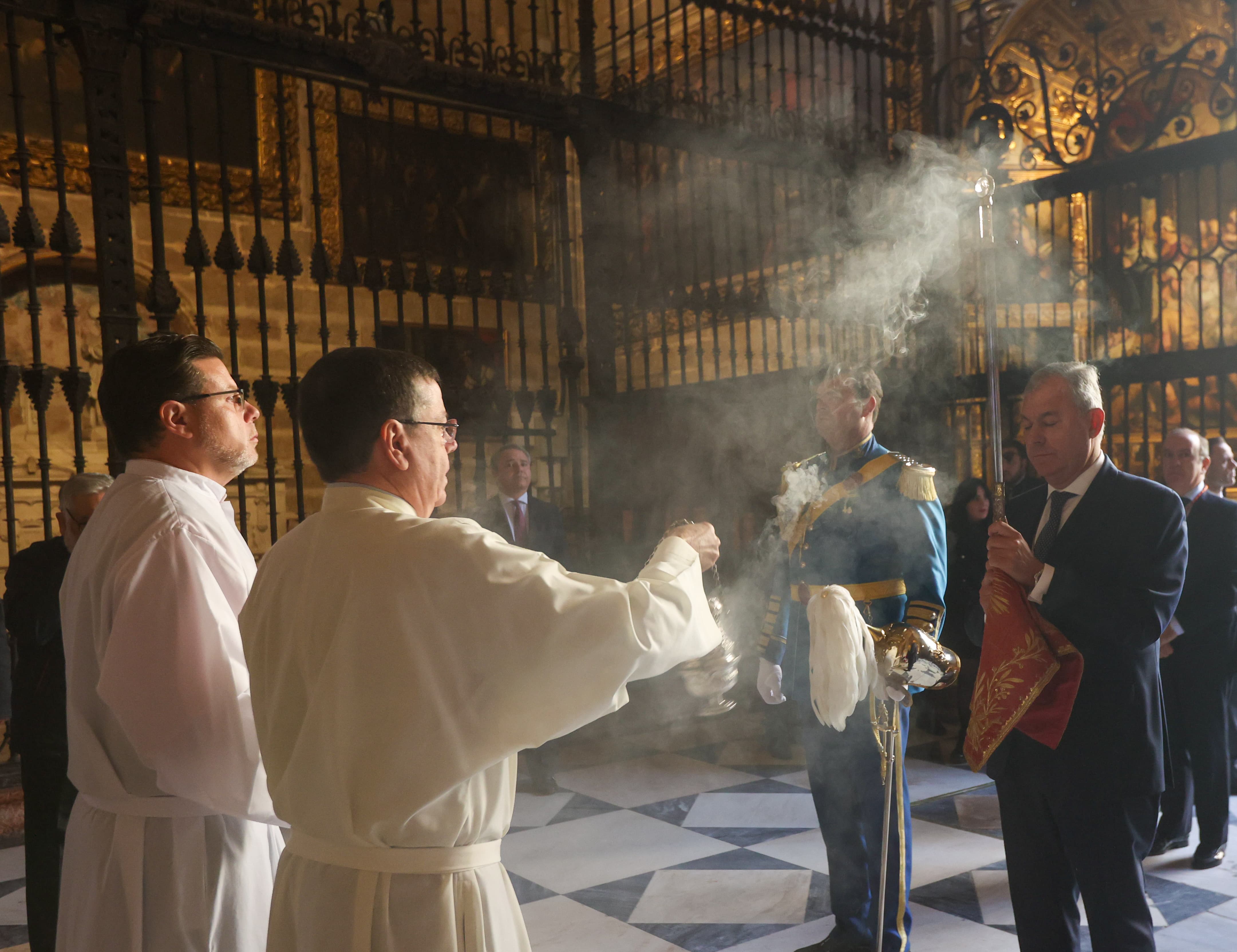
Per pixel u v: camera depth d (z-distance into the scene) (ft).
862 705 9.51
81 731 6.03
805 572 10.15
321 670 4.60
